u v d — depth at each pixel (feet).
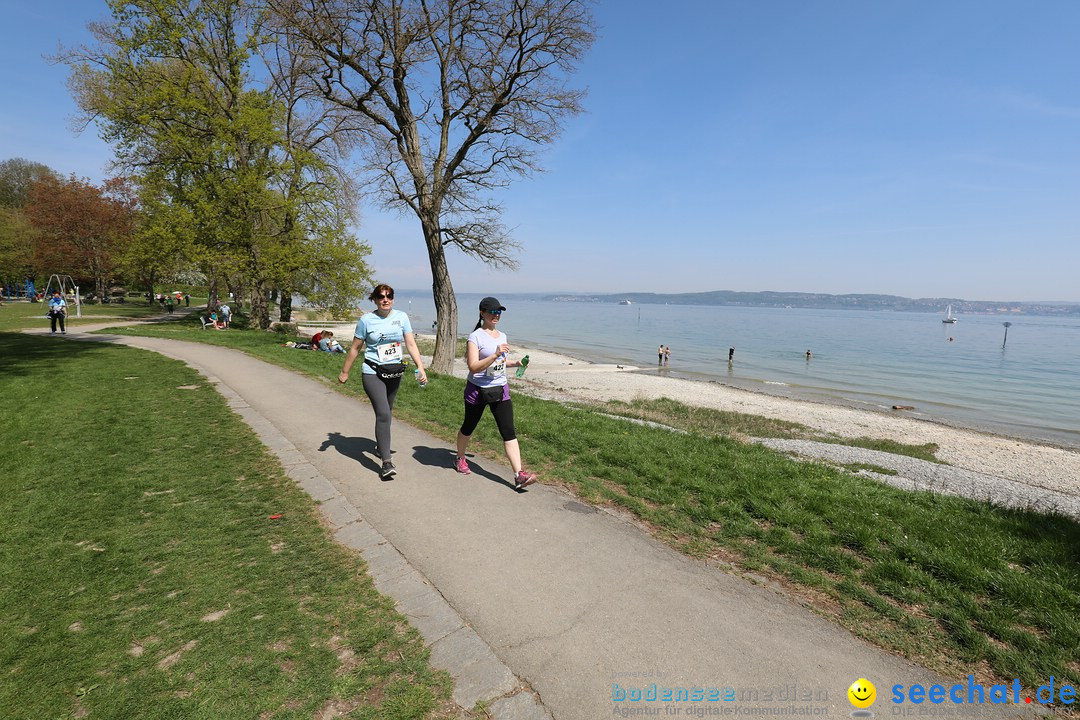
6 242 137.08
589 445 21.91
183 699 7.50
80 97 77.05
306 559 11.71
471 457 19.86
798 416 65.92
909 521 14.20
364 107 52.95
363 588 10.56
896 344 198.39
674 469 18.58
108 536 12.46
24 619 9.26
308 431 22.65
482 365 15.58
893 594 10.73
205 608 9.73
